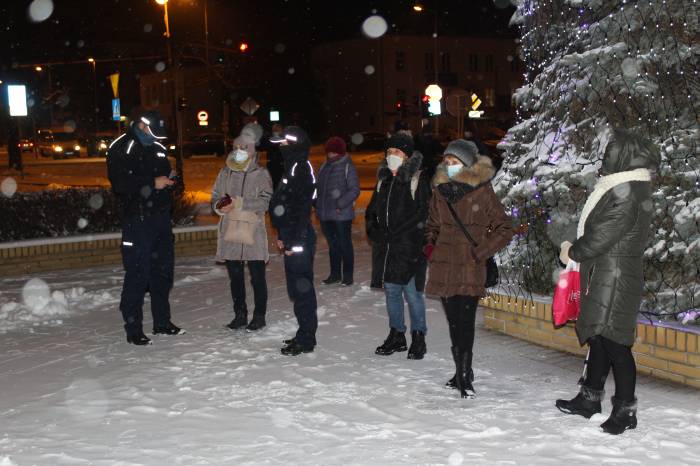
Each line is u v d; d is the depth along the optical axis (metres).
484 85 73.88
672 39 7.08
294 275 7.11
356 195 10.22
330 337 7.68
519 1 8.55
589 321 5.14
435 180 6.06
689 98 7.05
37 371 6.73
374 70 70.88
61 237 12.15
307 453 4.82
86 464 4.72
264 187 7.91
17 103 25.50
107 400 5.90
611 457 4.70
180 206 14.29
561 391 5.96
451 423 5.30
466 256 5.89
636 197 5.00
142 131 7.58
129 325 7.57
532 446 4.87
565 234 7.20
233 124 65.31
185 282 10.83
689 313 6.34
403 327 7.11
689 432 5.06
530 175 7.75
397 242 6.75
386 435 5.09
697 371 5.89
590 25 7.63
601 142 7.19
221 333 7.95
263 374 6.47
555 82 7.83
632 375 5.10
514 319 7.54
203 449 4.92
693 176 6.68
